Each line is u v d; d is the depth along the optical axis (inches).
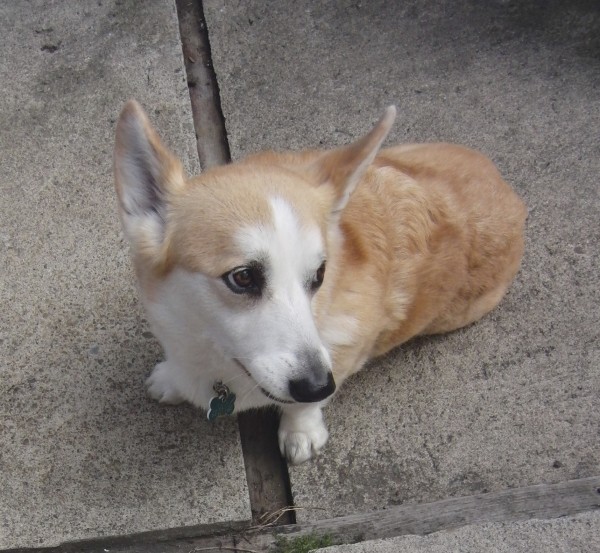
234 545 41.7
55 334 45.8
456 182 44.0
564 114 53.9
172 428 43.9
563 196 51.1
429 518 42.3
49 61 54.4
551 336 47.3
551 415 45.1
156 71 54.2
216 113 53.9
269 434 44.7
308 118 53.5
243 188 36.4
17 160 50.8
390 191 42.2
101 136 51.8
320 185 38.4
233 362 38.8
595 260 49.2
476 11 57.7
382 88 54.7
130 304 46.7
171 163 37.0
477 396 45.6
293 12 57.4
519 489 43.0
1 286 46.9
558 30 57.0
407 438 44.4
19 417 43.7
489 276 45.2
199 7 57.6
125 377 44.9
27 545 41.2
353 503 42.7
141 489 42.5
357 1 57.9
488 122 53.6
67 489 42.3
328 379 35.9
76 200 49.6
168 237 36.8
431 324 45.9
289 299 36.0
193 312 37.2
